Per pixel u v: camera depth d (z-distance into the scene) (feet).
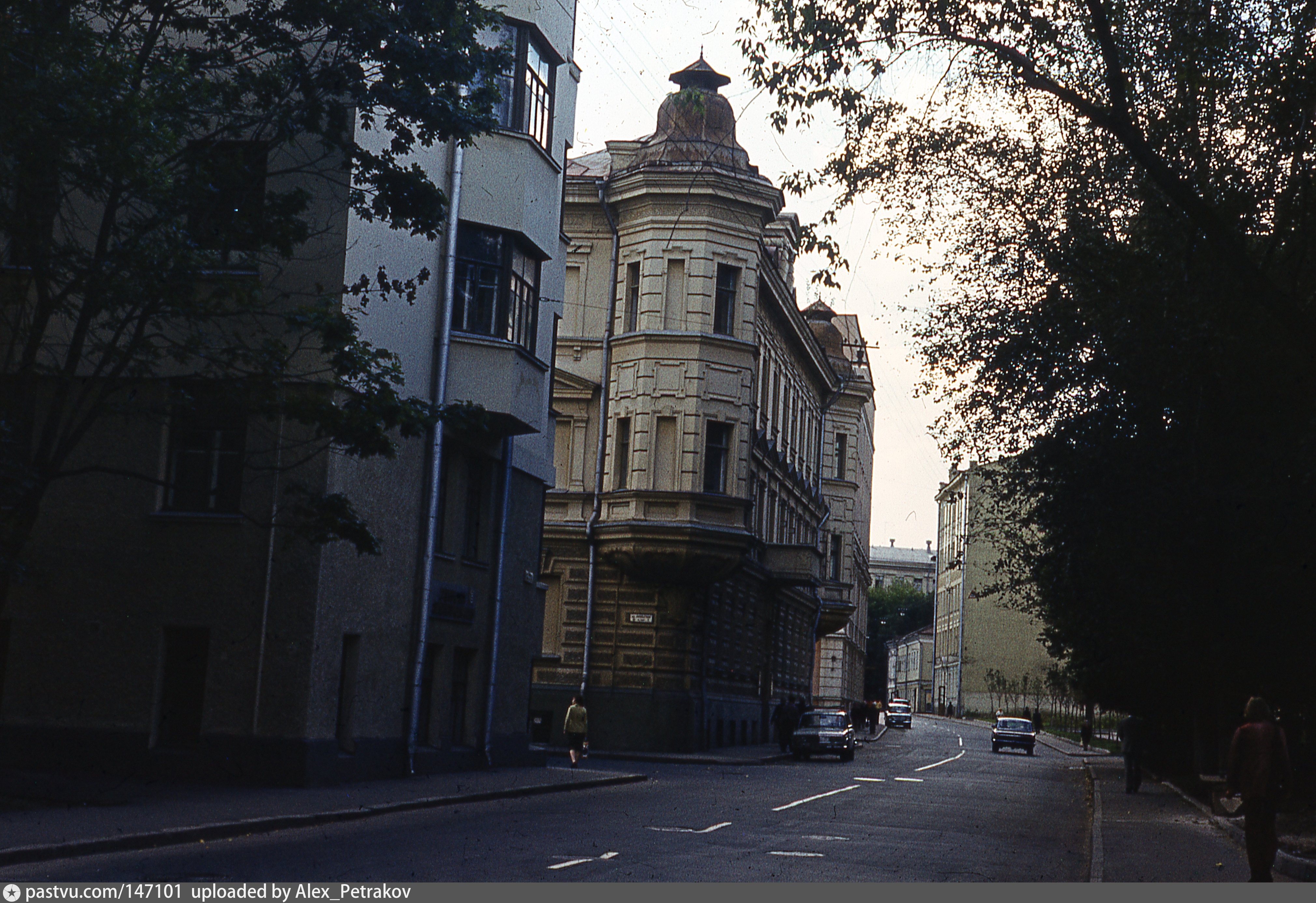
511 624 93.15
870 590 554.05
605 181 136.46
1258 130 53.98
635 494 131.13
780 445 177.78
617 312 136.36
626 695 131.54
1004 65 51.37
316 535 58.23
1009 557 94.79
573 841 50.01
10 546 53.26
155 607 68.74
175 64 53.06
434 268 79.97
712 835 55.16
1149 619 87.92
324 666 67.87
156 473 69.51
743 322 136.36
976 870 47.21
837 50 49.55
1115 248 63.98
